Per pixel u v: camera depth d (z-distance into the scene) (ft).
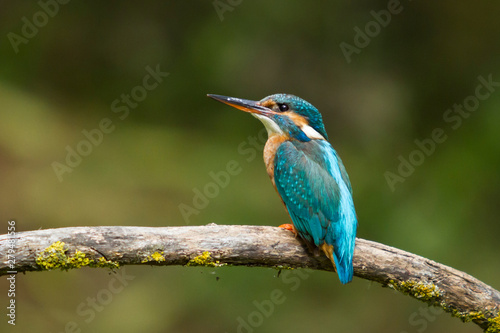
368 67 50.08
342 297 37.52
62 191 41.24
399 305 37.45
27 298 34.96
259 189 42.47
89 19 51.37
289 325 35.29
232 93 48.88
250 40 49.60
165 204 41.16
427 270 19.92
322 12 50.01
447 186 42.55
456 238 39.78
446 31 49.88
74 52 50.34
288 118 23.49
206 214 40.34
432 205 41.57
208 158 45.37
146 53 50.37
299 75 49.57
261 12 50.01
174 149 46.21
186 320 35.12
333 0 50.08
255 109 23.88
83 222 39.27
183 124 48.60
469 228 40.27
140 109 49.37
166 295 36.19
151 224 39.04
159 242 18.76
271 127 23.73
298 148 22.40
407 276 19.94
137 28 50.90
